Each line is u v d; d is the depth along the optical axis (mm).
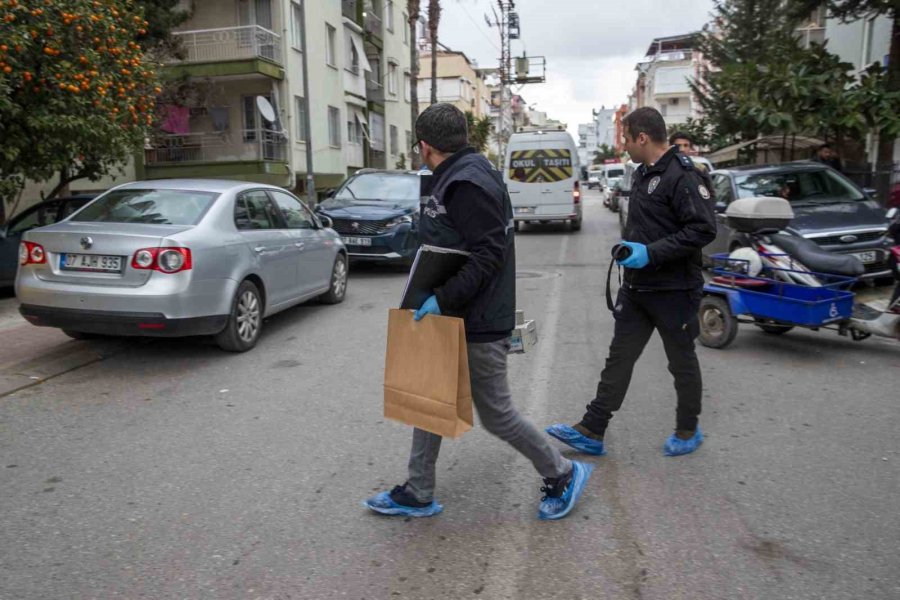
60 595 2805
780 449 4242
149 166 22797
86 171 12031
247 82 24281
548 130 21344
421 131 3035
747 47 25781
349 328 7852
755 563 2996
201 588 2852
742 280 6555
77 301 5742
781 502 3555
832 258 6266
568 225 20906
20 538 3256
